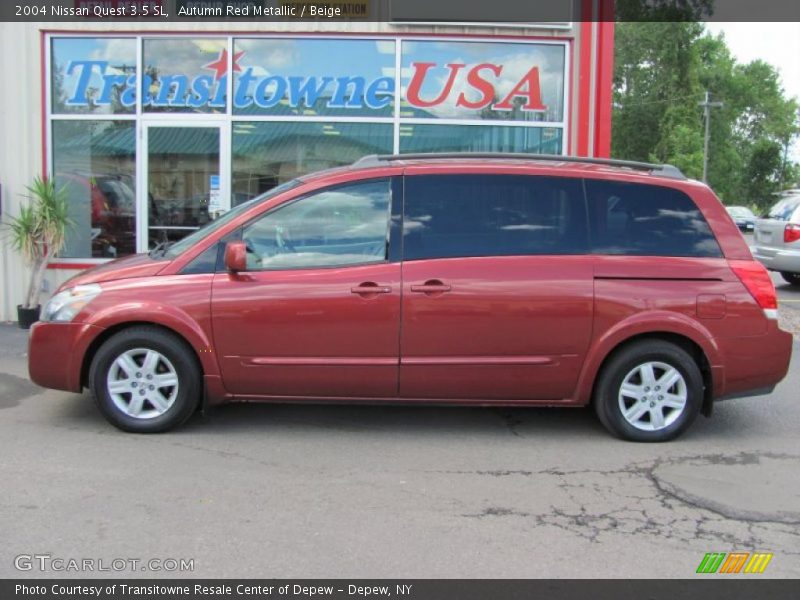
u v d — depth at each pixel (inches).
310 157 354.6
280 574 123.2
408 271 185.5
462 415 215.5
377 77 350.0
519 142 354.6
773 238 516.7
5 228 341.4
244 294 185.3
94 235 356.5
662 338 191.5
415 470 171.0
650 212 192.5
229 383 189.0
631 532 140.9
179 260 189.6
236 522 141.6
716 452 187.2
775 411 226.5
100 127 350.0
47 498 150.9
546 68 350.6
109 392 189.5
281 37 346.0
